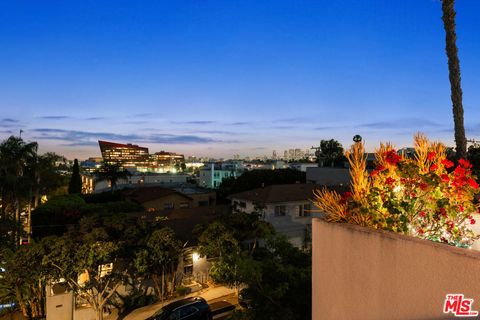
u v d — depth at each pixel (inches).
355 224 117.0
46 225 1147.9
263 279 264.7
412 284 85.9
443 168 127.6
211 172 3543.3
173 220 1083.9
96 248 657.6
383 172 124.2
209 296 857.5
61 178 2018.9
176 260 904.3
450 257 76.2
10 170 1274.6
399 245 90.4
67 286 745.0
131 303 812.6
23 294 760.3
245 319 253.4
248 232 916.0
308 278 245.9
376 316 97.0
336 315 114.1
